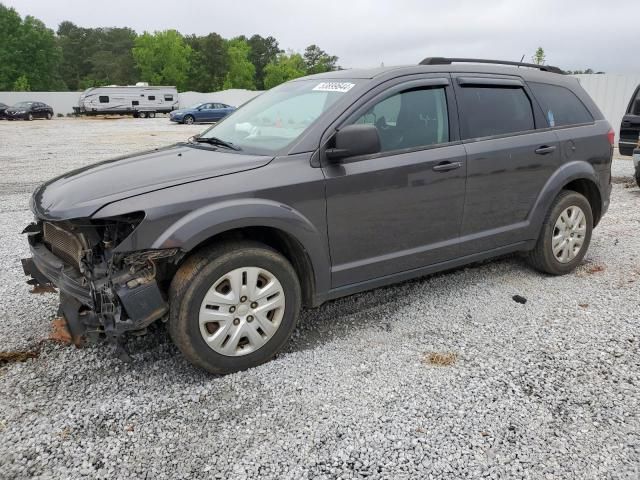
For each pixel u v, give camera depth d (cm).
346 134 329
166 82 8212
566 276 491
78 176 344
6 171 1205
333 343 368
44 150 1686
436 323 396
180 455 256
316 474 243
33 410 292
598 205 517
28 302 438
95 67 10475
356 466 247
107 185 309
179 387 314
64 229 322
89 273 297
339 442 264
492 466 246
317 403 296
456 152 398
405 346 362
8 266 530
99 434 272
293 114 378
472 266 519
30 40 8244
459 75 416
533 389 307
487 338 371
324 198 340
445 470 244
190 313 303
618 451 255
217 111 3581
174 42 8069
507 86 444
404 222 381
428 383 314
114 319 291
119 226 296
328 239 349
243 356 326
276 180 323
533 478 238
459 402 295
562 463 247
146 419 284
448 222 405
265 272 325
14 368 336
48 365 340
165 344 367
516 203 443
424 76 396
